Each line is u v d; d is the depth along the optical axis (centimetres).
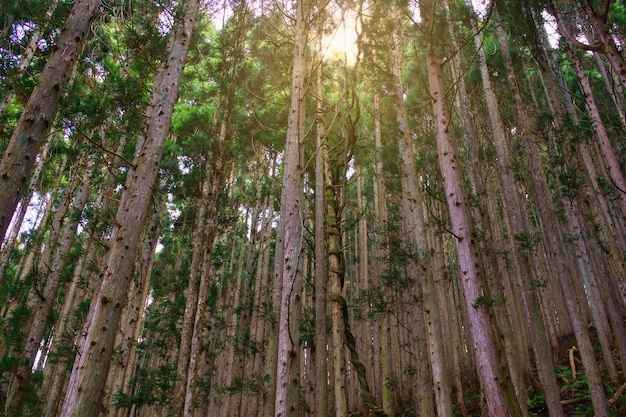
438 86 603
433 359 759
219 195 1126
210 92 1420
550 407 643
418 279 1068
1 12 751
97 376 391
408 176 971
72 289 1370
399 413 1388
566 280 807
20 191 381
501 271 1212
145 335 1738
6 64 625
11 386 786
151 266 1702
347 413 667
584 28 1039
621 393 938
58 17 680
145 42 749
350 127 816
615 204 1179
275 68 1138
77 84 750
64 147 1041
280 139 1370
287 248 560
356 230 2152
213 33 1255
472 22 1088
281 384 483
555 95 958
